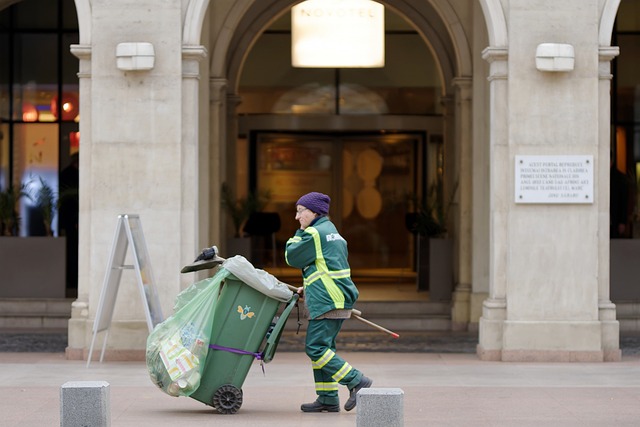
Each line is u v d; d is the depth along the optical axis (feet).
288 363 44.06
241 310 32.17
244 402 34.32
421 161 75.66
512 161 44.37
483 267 57.36
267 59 74.13
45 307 59.21
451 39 62.08
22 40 66.49
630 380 39.34
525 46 44.45
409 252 77.20
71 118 66.49
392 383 38.52
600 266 45.11
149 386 37.65
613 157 66.23
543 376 40.29
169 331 32.19
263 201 72.08
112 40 44.39
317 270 31.83
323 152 77.05
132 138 44.34
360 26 66.33
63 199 63.62
